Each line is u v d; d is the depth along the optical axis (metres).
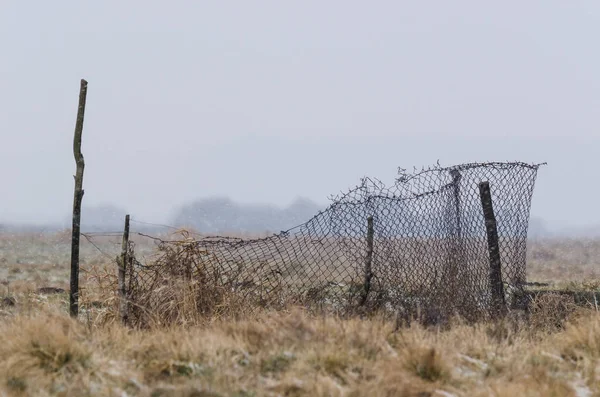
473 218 38.97
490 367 26.08
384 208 38.28
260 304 37.66
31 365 25.03
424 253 38.12
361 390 22.77
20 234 185.75
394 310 36.00
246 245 39.56
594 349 27.88
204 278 38.09
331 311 35.88
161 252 39.62
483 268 39.19
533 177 39.88
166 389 23.12
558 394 22.98
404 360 25.45
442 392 23.19
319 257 39.44
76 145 36.72
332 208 38.97
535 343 30.80
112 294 37.62
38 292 56.94
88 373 24.42
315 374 24.22
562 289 53.69
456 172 39.12
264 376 24.83
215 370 24.72
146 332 32.41
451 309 36.41
